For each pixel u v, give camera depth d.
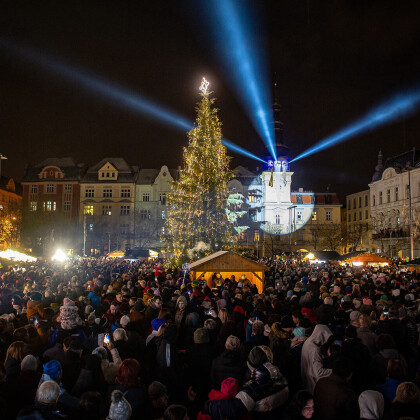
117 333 7.33
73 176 86.50
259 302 10.91
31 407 4.75
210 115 38.56
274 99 85.19
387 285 16.67
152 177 87.06
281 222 82.81
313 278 17.86
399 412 4.50
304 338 7.27
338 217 86.94
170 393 6.64
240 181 83.88
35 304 10.10
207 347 7.16
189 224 36.97
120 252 60.28
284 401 5.19
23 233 77.50
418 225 59.16
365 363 6.23
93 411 4.64
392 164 74.88
